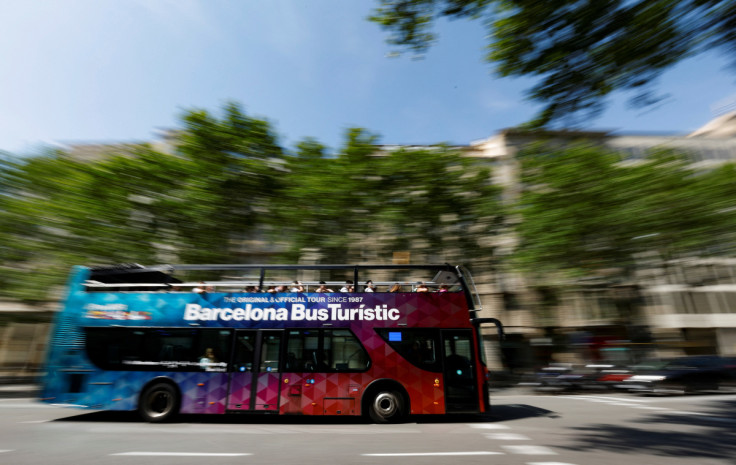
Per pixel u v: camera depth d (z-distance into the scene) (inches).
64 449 235.3
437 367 341.7
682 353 1051.9
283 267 365.4
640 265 789.9
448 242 735.7
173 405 333.4
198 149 716.0
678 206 694.5
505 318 995.9
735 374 551.8
